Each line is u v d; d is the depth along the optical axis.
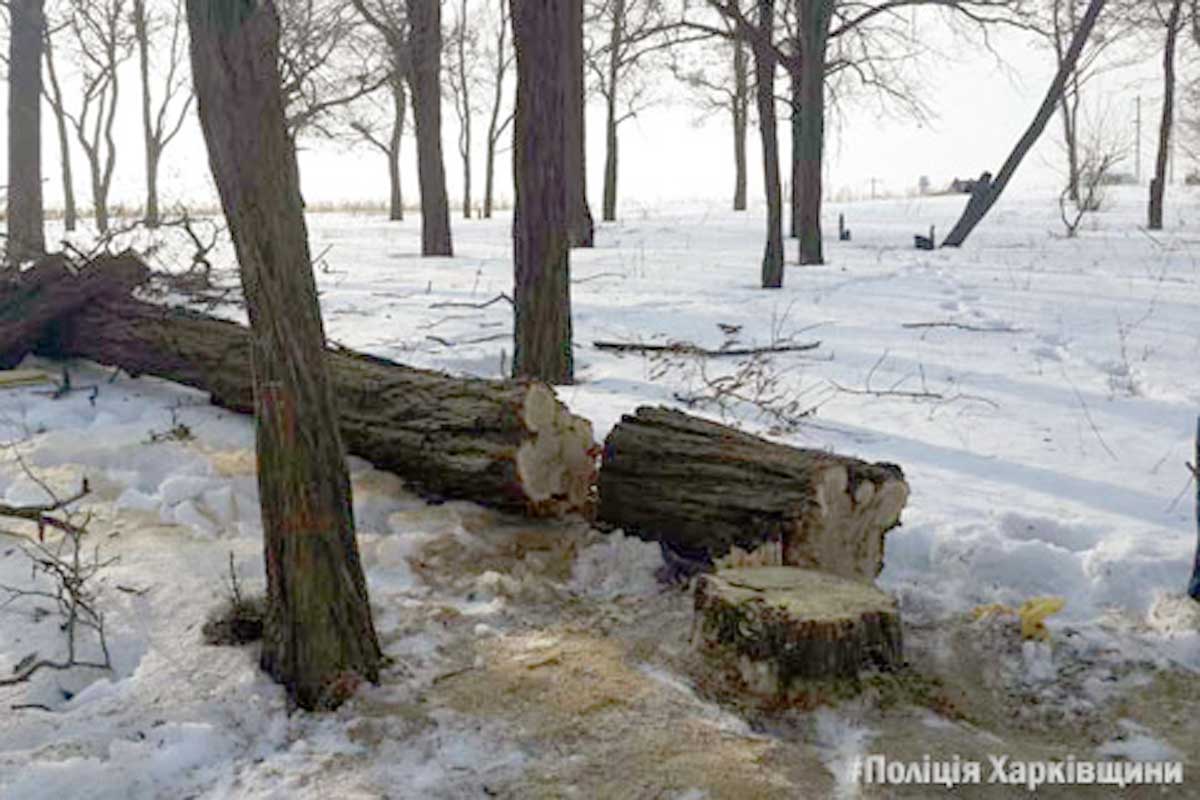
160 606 4.83
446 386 6.12
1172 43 26.14
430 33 19.94
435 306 12.39
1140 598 4.99
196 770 3.79
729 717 4.09
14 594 4.88
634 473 5.46
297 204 4.10
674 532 5.34
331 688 4.14
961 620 4.87
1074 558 5.27
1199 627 4.65
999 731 4.21
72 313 8.74
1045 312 12.92
